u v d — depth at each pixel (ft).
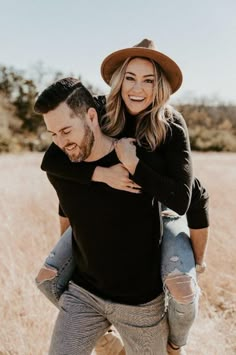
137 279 7.10
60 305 7.54
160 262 7.43
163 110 7.42
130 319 7.23
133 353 7.47
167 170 7.07
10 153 113.70
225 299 13.28
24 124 160.15
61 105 6.44
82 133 6.61
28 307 11.54
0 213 20.74
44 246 16.06
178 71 7.51
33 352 10.32
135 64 7.49
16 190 28.71
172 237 7.61
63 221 8.70
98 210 6.88
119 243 6.93
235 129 157.48
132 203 6.79
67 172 6.90
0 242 15.90
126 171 6.73
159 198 6.68
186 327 7.42
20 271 13.57
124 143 6.81
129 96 7.51
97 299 7.23
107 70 8.00
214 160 76.02
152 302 7.24
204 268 8.20
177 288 7.10
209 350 10.38
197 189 7.82
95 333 7.37
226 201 25.31
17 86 163.63
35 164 59.00
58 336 7.11
